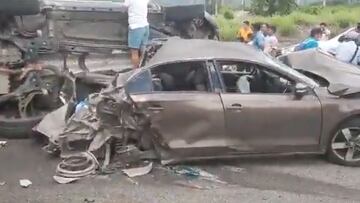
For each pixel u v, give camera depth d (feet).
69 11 28.25
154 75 20.97
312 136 20.94
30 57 27.58
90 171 20.54
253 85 21.36
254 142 20.71
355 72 22.65
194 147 20.53
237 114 20.42
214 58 21.08
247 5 129.29
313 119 20.75
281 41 76.33
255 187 19.27
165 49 22.34
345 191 18.89
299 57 24.58
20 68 26.68
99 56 29.53
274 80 21.27
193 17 32.42
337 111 20.80
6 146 24.25
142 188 19.24
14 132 24.89
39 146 24.21
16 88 26.11
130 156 20.99
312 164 21.62
